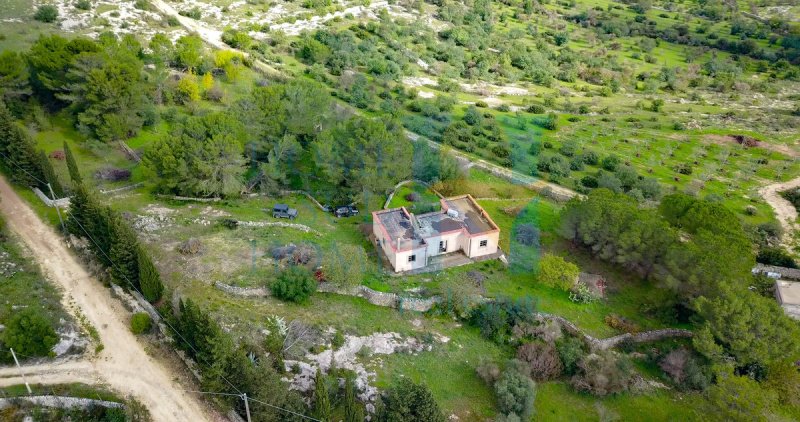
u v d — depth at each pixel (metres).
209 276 62.34
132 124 86.94
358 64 132.50
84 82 85.19
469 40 161.75
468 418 53.78
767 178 107.31
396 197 82.00
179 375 51.91
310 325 58.22
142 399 49.69
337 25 150.88
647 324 65.81
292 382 52.50
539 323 63.50
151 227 69.81
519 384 55.62
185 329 49.47
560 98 139.75
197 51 111.88
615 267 73.19
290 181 82.75
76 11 123.25
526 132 114.62
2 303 56.38
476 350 60.81
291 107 85.19
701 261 63.69
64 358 52.47
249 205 77.56
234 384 47.41
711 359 60.31
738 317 58.91
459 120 114.06
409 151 79.88
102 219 57.88
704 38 192.00
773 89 155.88
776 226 89.94
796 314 68.94
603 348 62.66
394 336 60.09
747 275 64.94
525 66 156.00
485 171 95.94
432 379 56.66
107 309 57.47
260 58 122.56
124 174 79.50
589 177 98.69
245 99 85.19
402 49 144.88
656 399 58.66
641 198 93.06
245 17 144.12
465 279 68.06
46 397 48.53
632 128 123.06
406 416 47.31
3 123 72.25
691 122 127.94
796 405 57.38
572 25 197.38
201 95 101.31
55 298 58.12
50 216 69.50
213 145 74.00
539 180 96.31
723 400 54.19
